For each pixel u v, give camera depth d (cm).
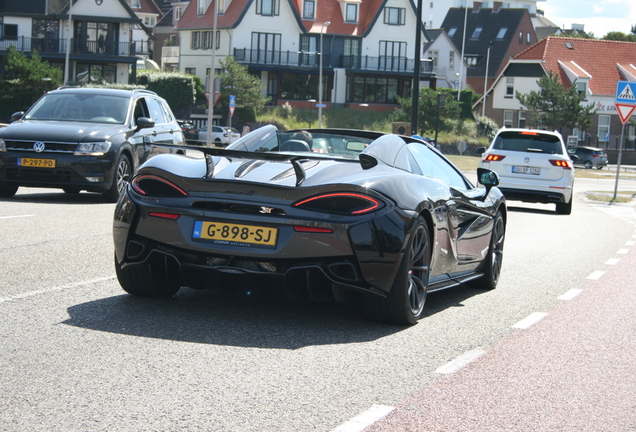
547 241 1166
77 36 6438
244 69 6200
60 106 1323
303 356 445
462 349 487
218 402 359
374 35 7500
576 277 830
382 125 6719
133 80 6481
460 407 372
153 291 558
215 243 488
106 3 6431
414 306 539
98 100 1340
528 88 7619
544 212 1794
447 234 586
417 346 486
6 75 5316
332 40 7325
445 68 8975
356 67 7394
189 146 506
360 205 486
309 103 7225
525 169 1720
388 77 7581
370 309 522
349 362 439
